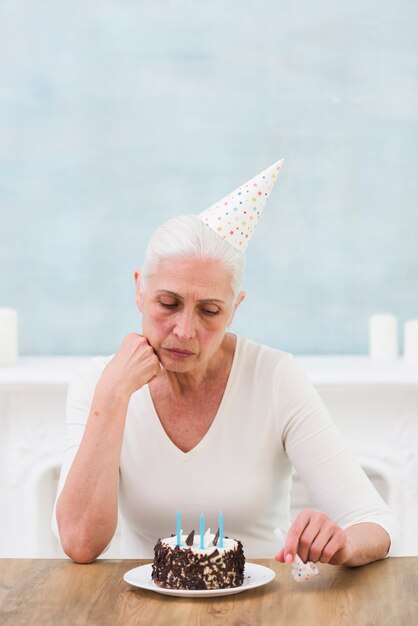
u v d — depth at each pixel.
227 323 1.69
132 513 1.82
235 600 1.37
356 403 2.82
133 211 3.17
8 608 1.33
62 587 1.43
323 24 3.15
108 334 3.19
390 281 3.17
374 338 3.03
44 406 2.84
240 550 1.44
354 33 3.16
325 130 3.16
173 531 1.80
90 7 3.16
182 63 3.15
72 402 1.84
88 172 3.17
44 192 3.18
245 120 3.16
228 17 3.15
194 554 1.40
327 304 3.17
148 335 1.70
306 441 1.79
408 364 2.91
